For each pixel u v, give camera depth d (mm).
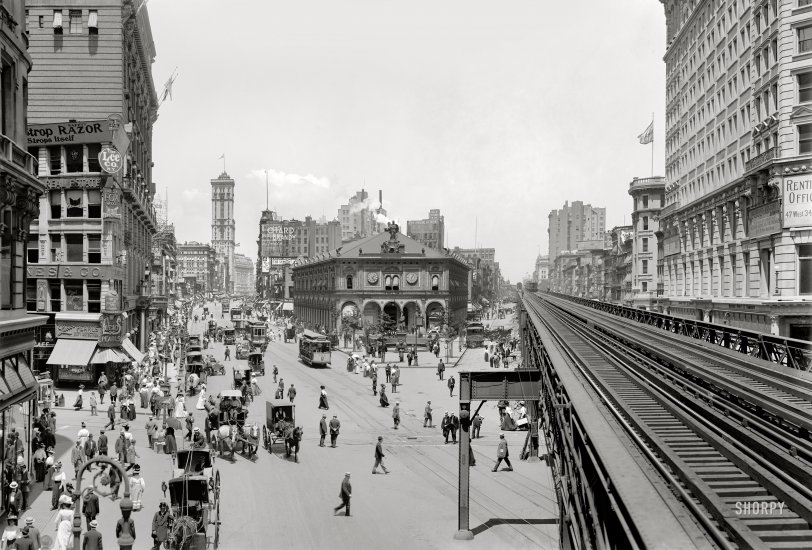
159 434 34812
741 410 13773
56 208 55656
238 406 40719
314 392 57781
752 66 50312
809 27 42312
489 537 22047
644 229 108688
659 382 16766
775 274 43969
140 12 65938
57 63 58125
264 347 99875
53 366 54312
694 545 6375
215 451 35375
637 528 6734
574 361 20859
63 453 32750
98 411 44656
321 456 34875
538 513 24750
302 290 156250
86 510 21688
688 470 9016
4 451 23828
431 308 117250
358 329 114188
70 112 58156
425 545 21359
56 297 55344
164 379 55375
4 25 24203
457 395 55781
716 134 61375
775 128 45125
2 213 24203
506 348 85562
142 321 75688
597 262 164500
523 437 39469
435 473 31094
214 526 23359
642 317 50062
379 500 26688
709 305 60656
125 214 63281
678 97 76500
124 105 60438
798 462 9828
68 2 58000
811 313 41531
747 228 52844
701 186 66500
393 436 40125
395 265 116125
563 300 110750
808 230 41906
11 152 24562
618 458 9008
